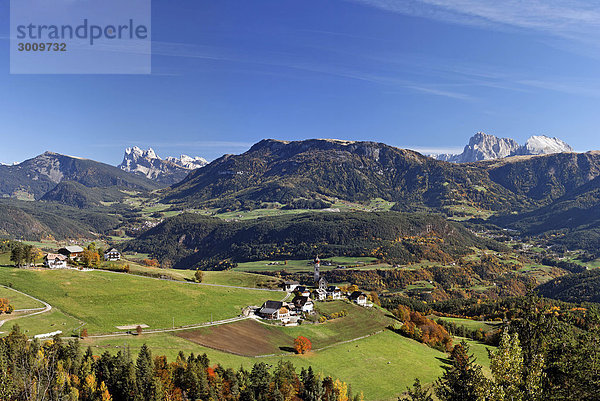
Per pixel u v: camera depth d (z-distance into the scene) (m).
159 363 105.81
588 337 60.09
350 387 115.00
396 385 132.00
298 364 136.12
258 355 137.50
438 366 154.75
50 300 155.62
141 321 149.88
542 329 70.00
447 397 52.44
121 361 101.50
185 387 100.50
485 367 148.25
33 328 129.38
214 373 108.12
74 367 97.62
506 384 47.84
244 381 105.94
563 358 59.56
